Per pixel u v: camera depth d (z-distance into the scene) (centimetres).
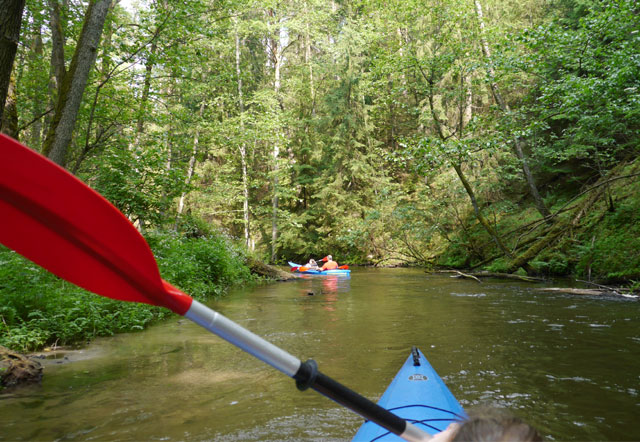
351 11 2348
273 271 1406
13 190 97
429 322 613
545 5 1758
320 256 2466
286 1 2234
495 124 1123
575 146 1257
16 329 434
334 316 673
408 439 124
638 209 1098
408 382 260
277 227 2392
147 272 105
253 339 112
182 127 1145
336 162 2334
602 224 1174
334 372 382
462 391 330
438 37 1347
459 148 1016
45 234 103
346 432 260
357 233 1728
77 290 570
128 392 332
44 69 998
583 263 1120
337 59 2275
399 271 1733
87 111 873
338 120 2330
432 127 1872
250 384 354
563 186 1642
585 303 762
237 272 1228
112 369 394
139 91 941
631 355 424
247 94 2144
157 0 864
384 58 1416
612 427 265
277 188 2217
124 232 102
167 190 905
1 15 378
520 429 60
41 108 1030
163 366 405
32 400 314
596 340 489
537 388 336
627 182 1216
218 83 1359
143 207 862
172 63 893
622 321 595
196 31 870
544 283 1116
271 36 2186
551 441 248
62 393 330
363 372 382
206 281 1009
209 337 532
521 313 671
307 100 2572
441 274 1518
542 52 962
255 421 278
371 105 2234
